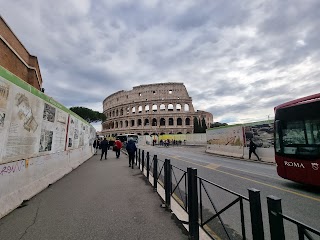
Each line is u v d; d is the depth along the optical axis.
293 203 5.15
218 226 3.74
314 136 6.18
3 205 4.10
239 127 17.16
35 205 4.70
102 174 9.08
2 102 4.21
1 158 4.16
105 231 3.40
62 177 8.27
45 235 3.24
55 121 7.73
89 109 55.00
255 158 14.84
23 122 5.14
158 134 70.12
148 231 3.41
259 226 1.83
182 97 78.25
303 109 6.61
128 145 11.52
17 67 10.94
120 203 4.93
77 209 4.47
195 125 67.19
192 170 3.30
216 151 21.16
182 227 3.58
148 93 79.38
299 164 6.49
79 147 12.80
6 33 9.48
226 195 5.79
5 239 3.10
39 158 6.19
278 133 7.42
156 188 6.14
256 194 1.90
